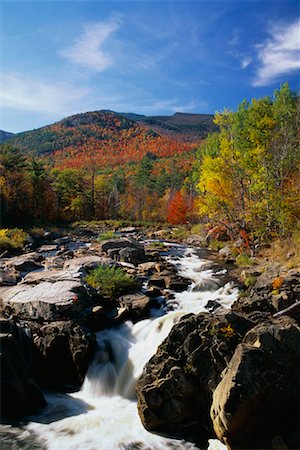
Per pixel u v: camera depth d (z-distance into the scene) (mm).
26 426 8547
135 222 57750
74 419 8875
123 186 93375
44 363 11039
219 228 30641
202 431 8164
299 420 7203
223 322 8883
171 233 41000
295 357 7543
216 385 8102
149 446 7785
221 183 23312
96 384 10469
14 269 19484
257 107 27578
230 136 26750
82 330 11133
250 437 7117
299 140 23141
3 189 48562
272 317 9820
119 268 16844
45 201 58719
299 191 21516
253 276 16109
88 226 53438
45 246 30641
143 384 8578
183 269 19906
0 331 10781
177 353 8883
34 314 11906
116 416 9023
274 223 21891
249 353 7281
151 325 12148
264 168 21656
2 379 8930
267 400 7102
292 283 12195
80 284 13617
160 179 97625
